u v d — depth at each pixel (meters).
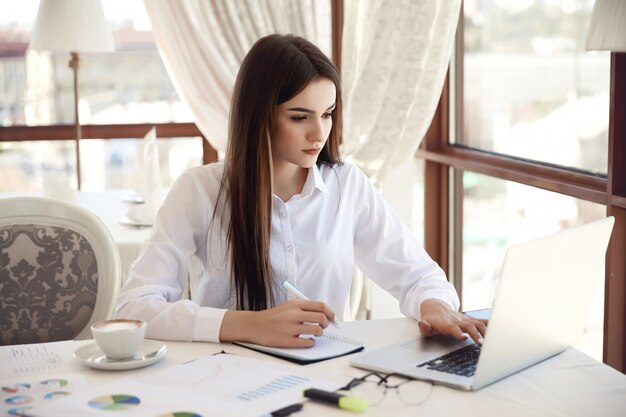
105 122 3.90
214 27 3.29
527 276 1.18
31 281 1.84
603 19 1.76
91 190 3.94
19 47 3.78
